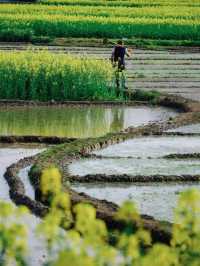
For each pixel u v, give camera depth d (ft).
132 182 78.43
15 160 89.56
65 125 112.06
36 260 52.70
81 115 121.19
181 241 30.71
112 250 29.07
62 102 130.41
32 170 80.94
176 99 130.82
